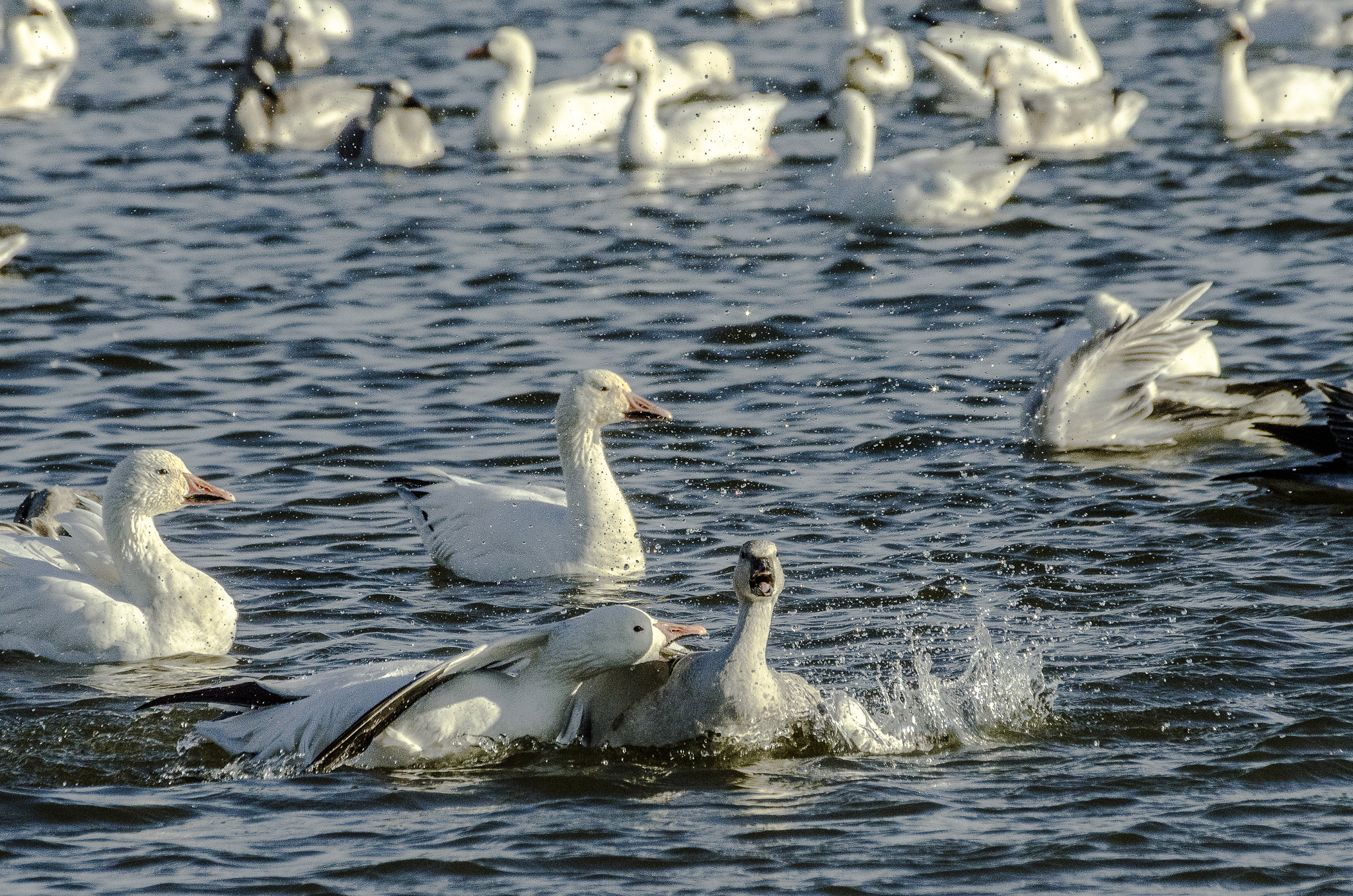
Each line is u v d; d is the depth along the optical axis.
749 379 19.31
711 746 10.23
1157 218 26.14
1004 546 14.00
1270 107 32.97
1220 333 20.38
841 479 16.02
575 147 34.28
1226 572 13.20
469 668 10.09
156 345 20.52
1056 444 16.92
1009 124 31.86
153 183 30.12
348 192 29.67
